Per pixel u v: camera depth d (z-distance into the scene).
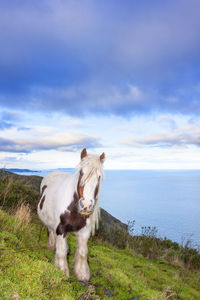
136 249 7.03
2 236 3.25
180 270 5.93
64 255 3.24
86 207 2.95
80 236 3.43
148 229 8.62
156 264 6.09
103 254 5.01
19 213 4.82
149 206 190.75
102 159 3.38
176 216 130.12
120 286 3.47
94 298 2.74
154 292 3.61
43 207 4.02
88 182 3.02
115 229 8.26
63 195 3.41
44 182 4.62
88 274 3.41
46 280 2.45
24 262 2.58
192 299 4.12
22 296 1.99
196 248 7.59
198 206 193.88
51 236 4.12
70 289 2.62
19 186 7.78
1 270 2.28
